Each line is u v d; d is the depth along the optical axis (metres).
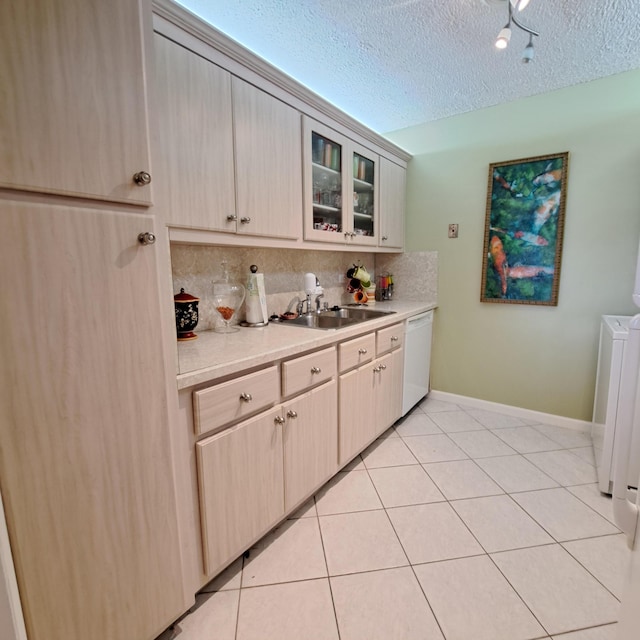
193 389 1.18
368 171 2.65
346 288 3.02
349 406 2.02
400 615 1.26
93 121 0.84
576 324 2.55
